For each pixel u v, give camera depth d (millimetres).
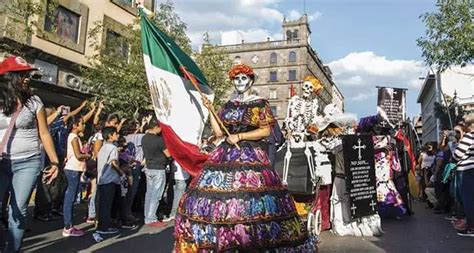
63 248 5434
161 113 4508
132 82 15547
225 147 3803
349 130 7262
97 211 6473
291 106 6539
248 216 3414
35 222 7281
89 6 18328
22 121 3865
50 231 6527
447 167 8695
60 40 16750
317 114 6664
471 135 6523
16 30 13477
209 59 19188
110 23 19188
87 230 6738
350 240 6250
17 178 3859
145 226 7281
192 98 4773
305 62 61344
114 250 5406
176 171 8078
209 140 8031
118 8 20078
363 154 6805
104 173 6305
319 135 7055
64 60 16750
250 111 3873
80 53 17875
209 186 3611
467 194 6531
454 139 8703
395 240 6270
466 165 6523
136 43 16297
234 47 64562
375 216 6828
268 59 63031
